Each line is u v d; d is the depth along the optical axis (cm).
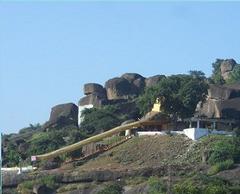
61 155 18588
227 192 13888
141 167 16612
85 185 16375
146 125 18925
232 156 16438
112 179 16388
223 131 18238
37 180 17012
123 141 18425
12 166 19288
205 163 16462
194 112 19550
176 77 19775
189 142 17500
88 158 18050
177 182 15162
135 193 15162
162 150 17400
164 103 19262
